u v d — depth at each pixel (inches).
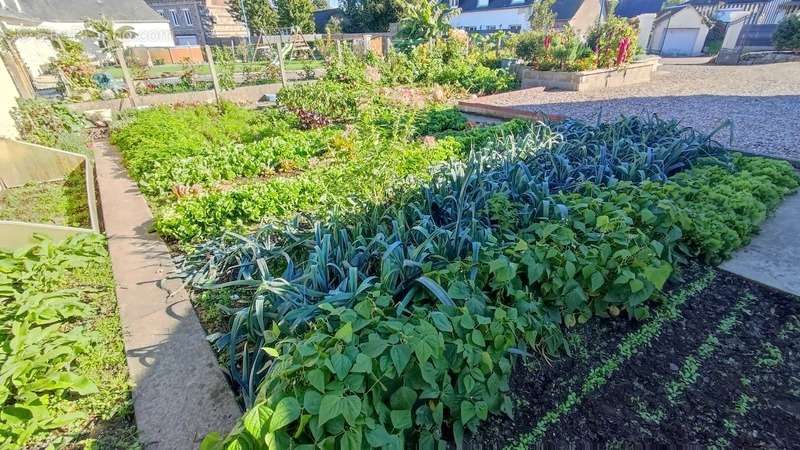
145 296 115.3
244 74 652.1
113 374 88.5
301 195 169.6
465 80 503.5
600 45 494.6
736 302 106.2
